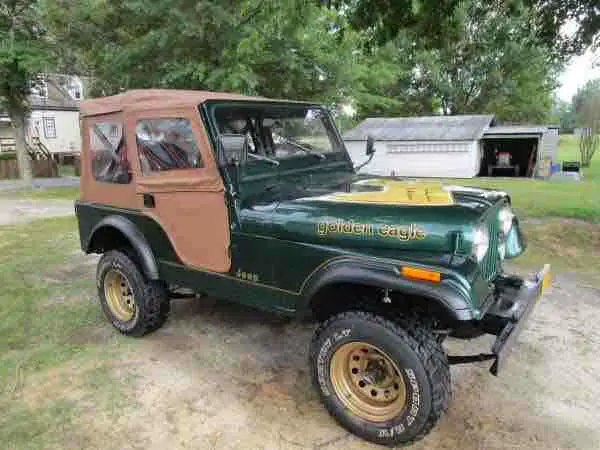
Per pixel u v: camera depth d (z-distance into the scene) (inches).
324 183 136.3
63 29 542.9
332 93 537.6
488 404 122.3
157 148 133.5
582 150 1121.4
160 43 430.6
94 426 113.5
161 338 159.6
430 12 260.4
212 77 425.1
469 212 98.9
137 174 141.3
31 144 1071.0
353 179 143.2
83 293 203.3
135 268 152.1
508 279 126.2
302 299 112.4
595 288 204.2
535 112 1476.4
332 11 398.0
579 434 110.5
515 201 421.7
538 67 1270.9
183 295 163.2
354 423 107.2
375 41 284.2
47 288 209.9
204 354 148.7
